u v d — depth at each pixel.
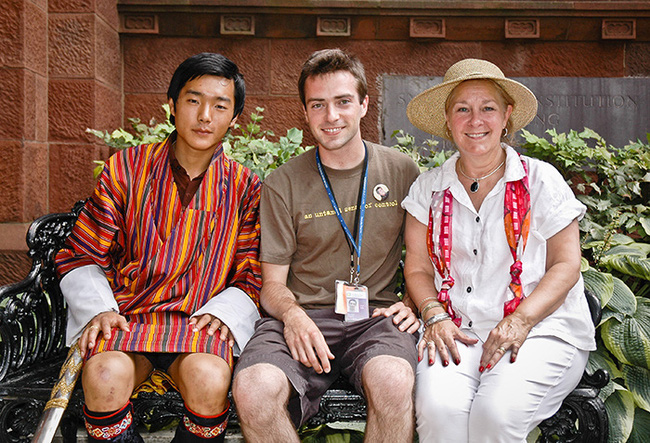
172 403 1.92
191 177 2.16
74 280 2.02
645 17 3.96
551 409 1.81
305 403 1.82
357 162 2.16
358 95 2.10
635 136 4.05
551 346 1.81
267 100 4.06
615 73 4.06
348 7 3.93
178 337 1.87
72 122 3.57
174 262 2.04
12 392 1.96
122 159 2.13
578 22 4.00
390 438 1.67
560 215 1.89
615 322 2.33
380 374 1.70
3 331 2.07
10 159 3.26
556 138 3.03
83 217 2.10
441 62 4.07
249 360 1.78
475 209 2.02
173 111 2.12
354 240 2.12
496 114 1.95
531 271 1.91
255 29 4.00
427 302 1.98
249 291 2.17
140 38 4.02
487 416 1.65
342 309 2.02
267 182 2.16
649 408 2.24
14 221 3.28
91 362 1.76
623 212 2.93
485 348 1.79
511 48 4.06
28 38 3.28
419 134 4.06
